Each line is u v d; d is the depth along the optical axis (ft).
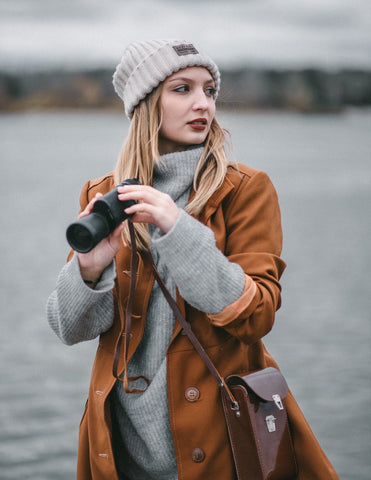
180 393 5.59
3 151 421.18
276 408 5.53
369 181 210.59
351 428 26.68
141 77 5.90
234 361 5.71
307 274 69.31
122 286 5.83
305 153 365.20
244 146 419.13
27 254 90.68
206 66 5.90
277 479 5.41
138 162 5.97
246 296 5.24
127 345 5.47
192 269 5.12
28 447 24.72
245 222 5.74
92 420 5.86
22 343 43.32
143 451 5.87
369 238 99.91
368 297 56.95
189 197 5.89
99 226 4.98
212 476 5.56
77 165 310.86
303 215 129.70
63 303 5.55
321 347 40.50
